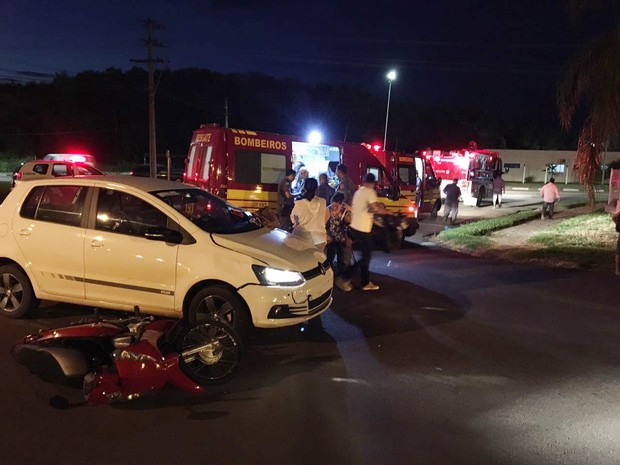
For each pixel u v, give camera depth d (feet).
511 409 16.01
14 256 22.08
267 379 17.81
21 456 13.15
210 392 16.81
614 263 36.73
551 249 41.73
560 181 185.37
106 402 15.33
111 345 16.62
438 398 16.65
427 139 236.43
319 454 13.39
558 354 20.47
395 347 20.89
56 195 22.03
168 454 13.30
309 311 19.92
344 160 46.57
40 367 15.97
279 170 41.50
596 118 47.21
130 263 20.27
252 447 13.67
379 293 29.01
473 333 22.67
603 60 45.55
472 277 33.27
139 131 238.89
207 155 39.27
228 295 19.36
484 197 90.79
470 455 13.51
